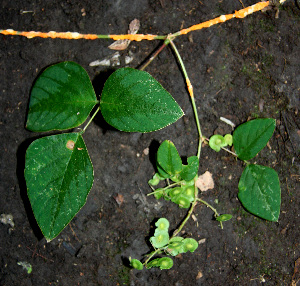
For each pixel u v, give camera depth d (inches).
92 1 12.4
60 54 12.4
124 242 12.5
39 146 10.3
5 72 12.4
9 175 12.4
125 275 12.6
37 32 12.3
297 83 12.9
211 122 12.6
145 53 12.4
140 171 12.4
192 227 12.7
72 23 12.4
